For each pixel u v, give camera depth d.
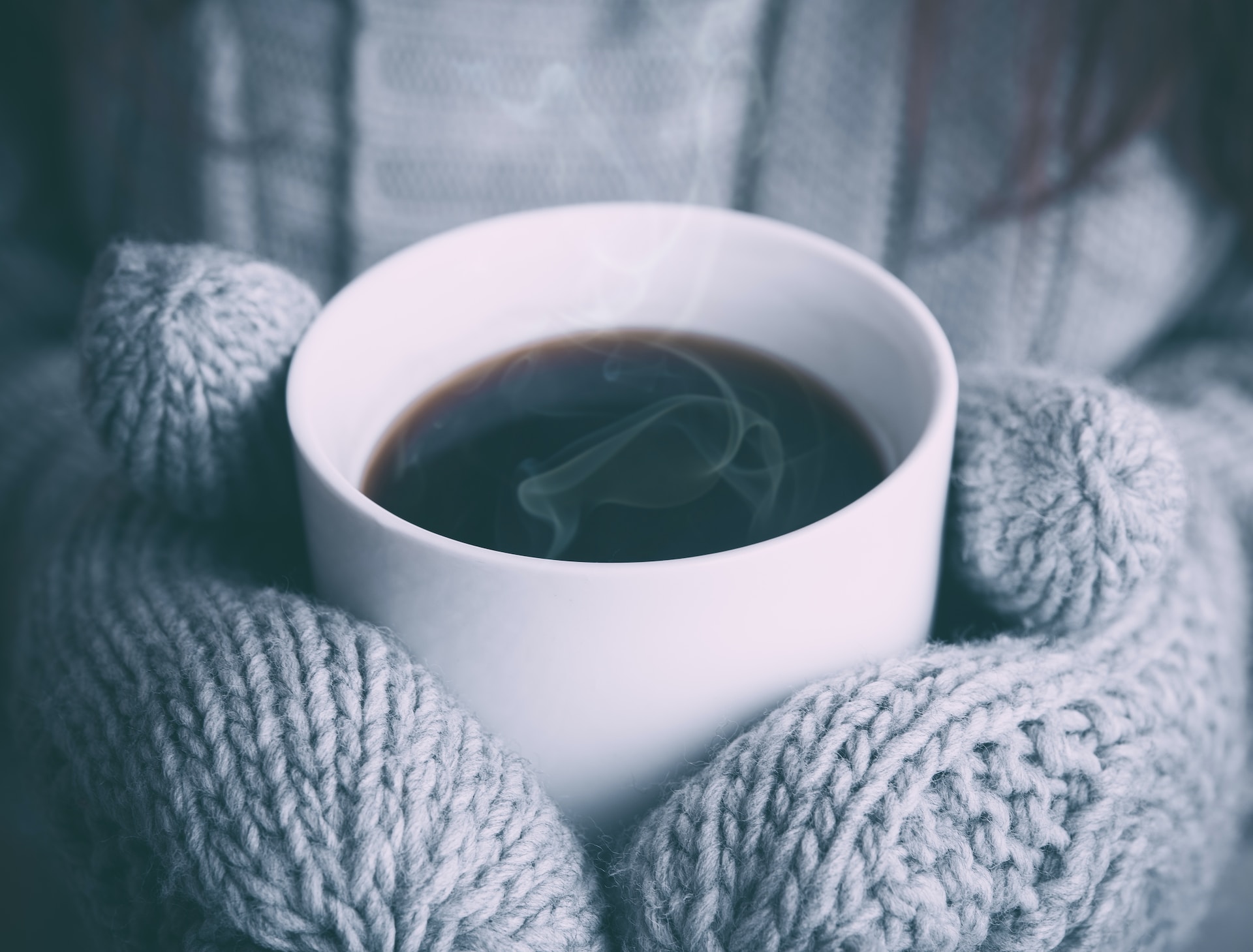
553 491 0.30
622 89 0.42
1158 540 0.29
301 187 0.43
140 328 0.29
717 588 0.26
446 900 0.26
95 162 0.46
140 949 0.28
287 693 0.27
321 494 0.27
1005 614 0.30
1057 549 0.29
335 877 0.26
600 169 0.43
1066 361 0.45
